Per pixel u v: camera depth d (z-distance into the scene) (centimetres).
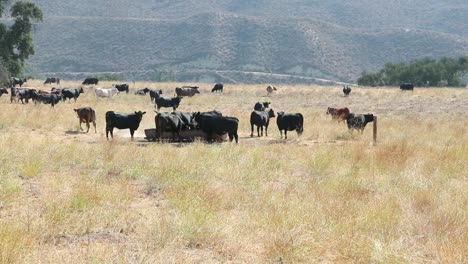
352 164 1572
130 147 1764
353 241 825
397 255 761
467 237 859
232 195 1121
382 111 3938
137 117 2189
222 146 1888
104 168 1417
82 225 888
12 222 855
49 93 4091
